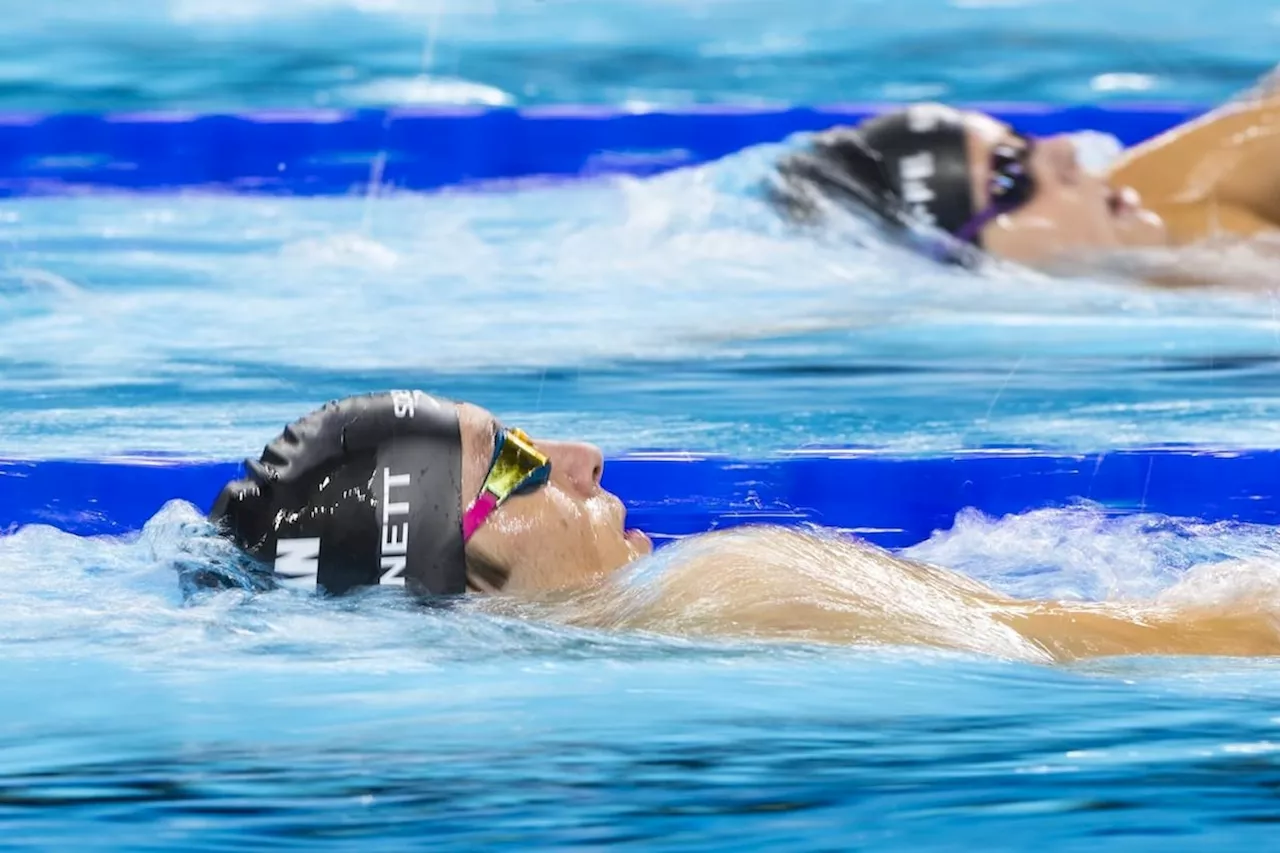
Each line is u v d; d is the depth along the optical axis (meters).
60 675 8.34
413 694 7.98
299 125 17.81
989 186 16.30
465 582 9.43
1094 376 14.20
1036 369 14.31
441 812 6.52
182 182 17.59
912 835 6.27
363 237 16.64
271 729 7.49
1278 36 18.80
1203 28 19.16
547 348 14.50
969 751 7.20
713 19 19.92
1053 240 16.11
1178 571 11.45
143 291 15.52
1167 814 6.46
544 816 6.46
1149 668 8.58
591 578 9.76
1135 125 17.16
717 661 8.55
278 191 17.50
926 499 13.12
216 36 19.61
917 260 16.08
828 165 16.86
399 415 9.53
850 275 15.87
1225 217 16.22
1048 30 19.31
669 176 17.20
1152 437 13.30
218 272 15.91
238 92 18.25
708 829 6.34
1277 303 15.29
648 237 16.50
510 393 13.77
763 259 16.14
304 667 8.45
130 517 12.73
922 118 16.86
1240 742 7.31
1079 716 7.71
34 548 11.23
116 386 13.85
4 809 6.56
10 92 18.22
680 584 9.38
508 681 8.21
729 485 13.13
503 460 9.58
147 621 9.23
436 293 15.53
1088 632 9.20
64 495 12.73
